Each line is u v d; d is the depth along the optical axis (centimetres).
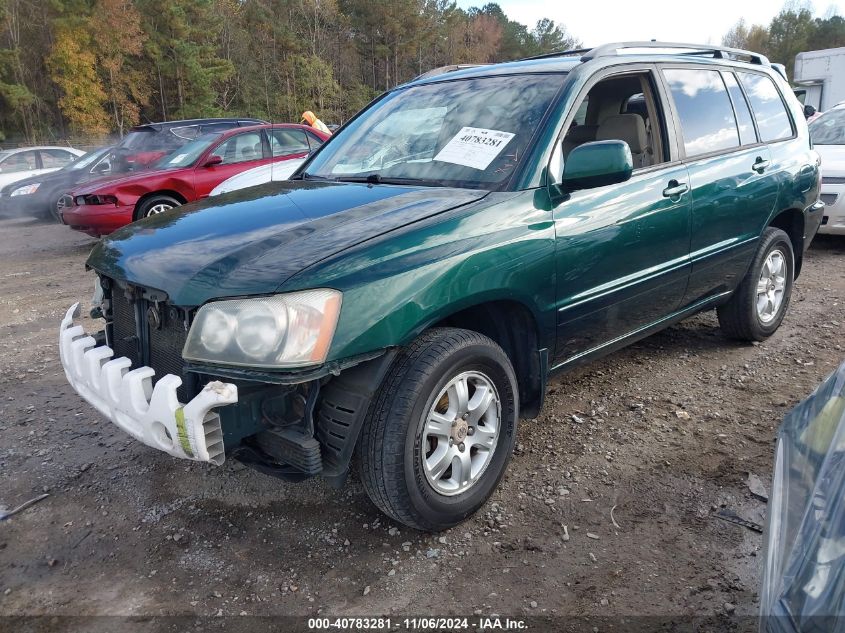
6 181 1433
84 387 280
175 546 277
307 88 5491
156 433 238
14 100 3819
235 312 228
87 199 885
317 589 249
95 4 4009
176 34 4575
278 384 236
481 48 7506
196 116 4638
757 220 428
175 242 274
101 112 4094
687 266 376
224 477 328
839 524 145
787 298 486
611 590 244
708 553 262
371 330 236
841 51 1602
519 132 314
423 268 250
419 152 340
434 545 271
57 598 249
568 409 386
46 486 325
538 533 277
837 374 192
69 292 717
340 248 245
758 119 448
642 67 368
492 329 304
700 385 413
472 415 277
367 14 6012
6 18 3853
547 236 291
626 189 333
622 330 355
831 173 731
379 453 247
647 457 332
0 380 460
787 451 187
